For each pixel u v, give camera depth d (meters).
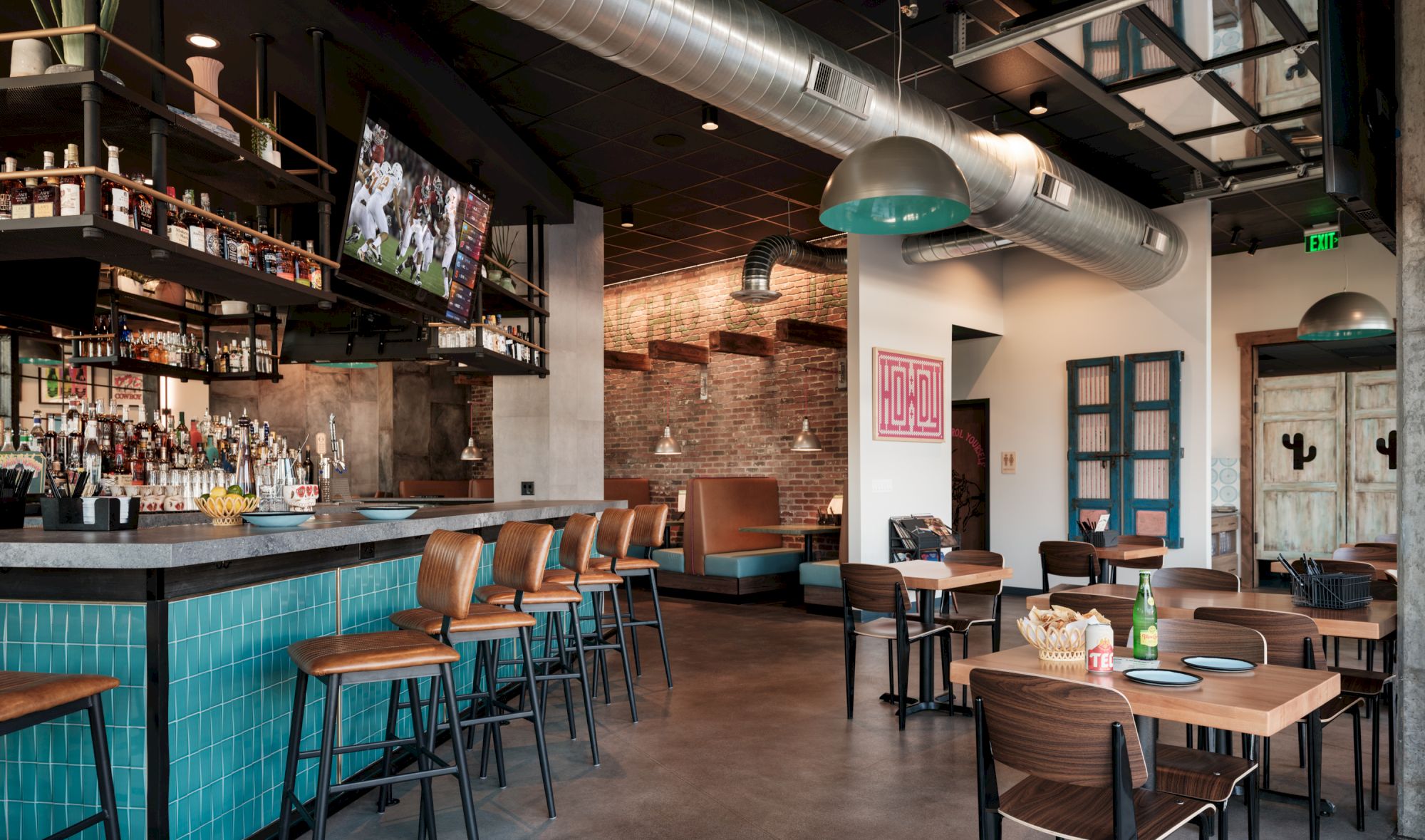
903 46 5.55
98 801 2.85
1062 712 2.20
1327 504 11.56
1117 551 6.82
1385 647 5.01
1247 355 10.02
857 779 4.05
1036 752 2.27
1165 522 8.66
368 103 4.64
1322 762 4.36
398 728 4.23
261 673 3.32
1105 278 9.25
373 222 4.81
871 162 3.92
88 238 3.31
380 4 4.65
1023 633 3.01
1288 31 4.57
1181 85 5.45
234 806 3.14
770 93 4.57
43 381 9.18
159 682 2.83
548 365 7.93
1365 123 3.75
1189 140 6.48
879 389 8.40
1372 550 6.24
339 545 3.60
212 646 3.06
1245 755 3.09
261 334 11.40
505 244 8.24
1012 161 5.94
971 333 9.98
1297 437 11.80
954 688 5.80
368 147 4.70
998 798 2.46
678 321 11.78
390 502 10.02
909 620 5.38
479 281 6.39
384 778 2.96
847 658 5.06
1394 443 11.13
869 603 4.96
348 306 6.34
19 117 3.40
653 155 7.30
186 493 4.84
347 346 6.88
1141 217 7.60
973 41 5.48
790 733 4.77
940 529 8.39
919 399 8.88
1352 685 3.88
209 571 3.07
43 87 3.14
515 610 4.23
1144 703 2.46
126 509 3.39
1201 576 4.86
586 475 8.16
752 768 4.21
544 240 8.16
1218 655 3.17
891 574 4.84
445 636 3.38
